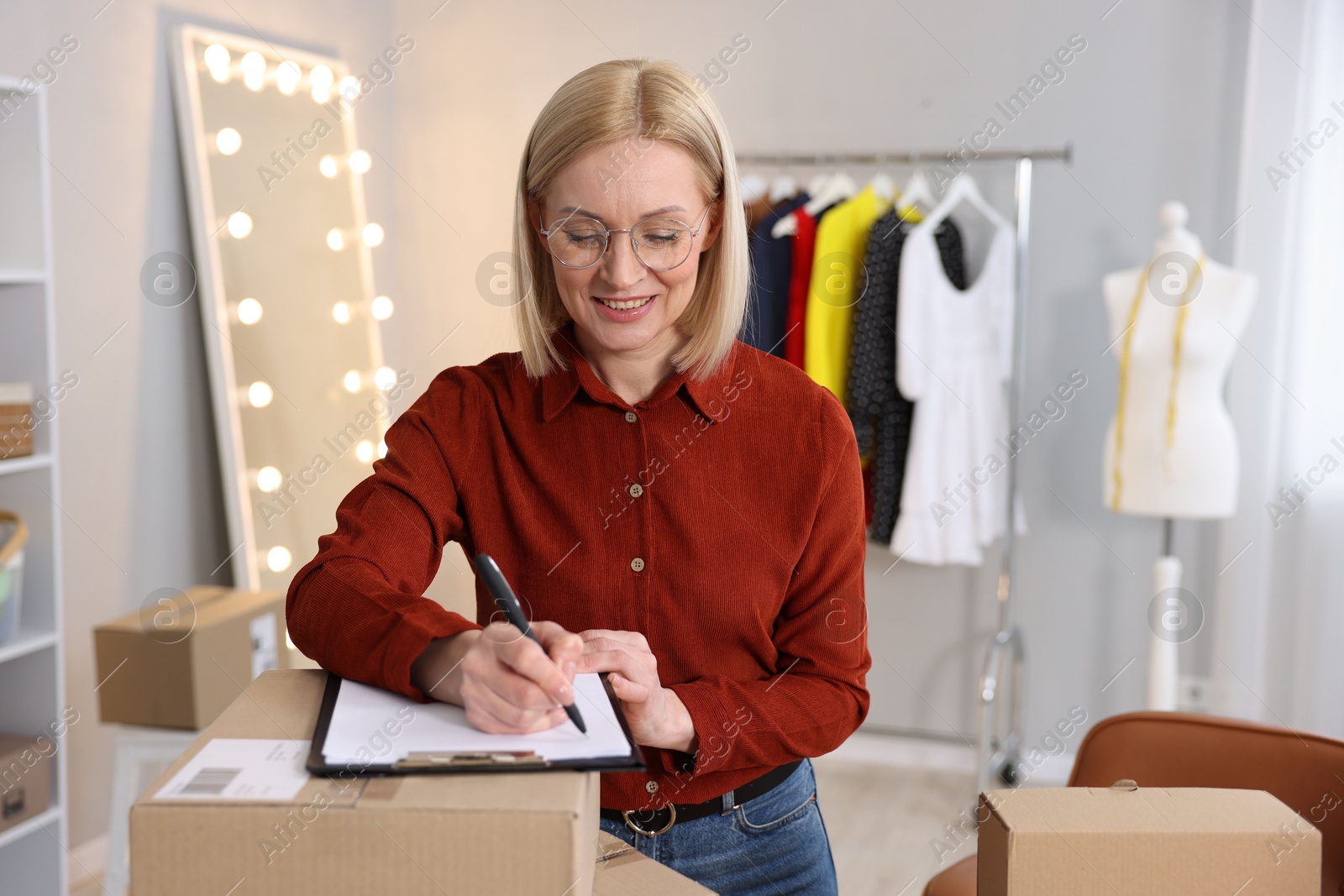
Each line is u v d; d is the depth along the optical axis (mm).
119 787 2088
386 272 3561
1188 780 1275
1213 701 2885
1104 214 2947
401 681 790
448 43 3521
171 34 2654
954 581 3174
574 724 752
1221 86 2812
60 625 2150
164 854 623
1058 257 3000
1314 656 2736
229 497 2732
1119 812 859
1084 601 3066
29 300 2105
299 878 626
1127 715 1334
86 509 2486
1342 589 2711
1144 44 2869
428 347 3646
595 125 889
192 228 2717
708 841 989
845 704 999
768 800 1015
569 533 1001
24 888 2170
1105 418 2998
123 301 2557
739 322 1002
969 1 3006
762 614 1001
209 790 642
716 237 974
